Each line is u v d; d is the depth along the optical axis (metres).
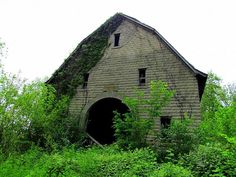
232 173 7.66
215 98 41.03
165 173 8.12
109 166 9.99
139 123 15.02
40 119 15.35
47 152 13.94
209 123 15.12
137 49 19.83
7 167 9.05
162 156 13.05
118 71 20.05
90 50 21.78
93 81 20.83
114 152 13.43
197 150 10.51
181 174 8.08
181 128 13.38
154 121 17.02
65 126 19.00
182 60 17.88
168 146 13.39
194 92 17.16
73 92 21.33
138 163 9.81
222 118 13.80
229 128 13.41
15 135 11.91
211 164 8.58
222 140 13.23
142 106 18.33
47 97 18.08
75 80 21.50
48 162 9.37
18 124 12.23
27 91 13.00
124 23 21.08
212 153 9.16
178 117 17.20
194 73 17.41
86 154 12.52
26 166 9.83
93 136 21.50
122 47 20.48
